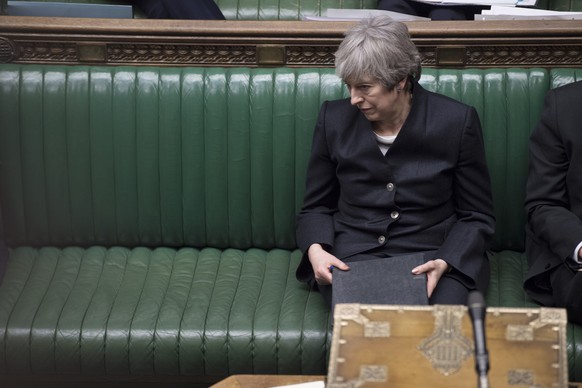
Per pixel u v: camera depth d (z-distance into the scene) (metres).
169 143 4.14
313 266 3.66
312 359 3.61
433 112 3.69
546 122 3.79
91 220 4.23
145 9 4.88
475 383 2.38
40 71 4.14
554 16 4.28
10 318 3.71
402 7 4.79
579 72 4.05
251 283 3.94
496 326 2.41
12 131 4.16
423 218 3.74
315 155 3.86
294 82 4.09
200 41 4.12
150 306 3.77
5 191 4.21
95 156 4.16
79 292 3.88
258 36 4.09
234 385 2.88
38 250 4.27
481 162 3.74
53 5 4.43
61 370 3.69
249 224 4.21
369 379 2.41
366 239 3.77
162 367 3.66
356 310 2.45
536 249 3.83
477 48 4.09
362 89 3.52
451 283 3.57
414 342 2.42
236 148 4.12
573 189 3.73
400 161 3.72
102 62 4.17
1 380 3.77
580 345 3.48
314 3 5.07
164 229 4.23
